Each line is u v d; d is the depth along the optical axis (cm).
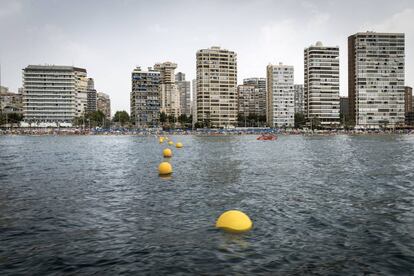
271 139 12312
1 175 2939
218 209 1691
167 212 1630
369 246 1160
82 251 1124
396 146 7675
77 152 5938
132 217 1538
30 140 12175
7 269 988
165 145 8406
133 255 1088
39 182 2547
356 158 4612
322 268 986
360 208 1703
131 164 3894
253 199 1925
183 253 1104
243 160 4316
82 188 2288
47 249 1142
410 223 1436
